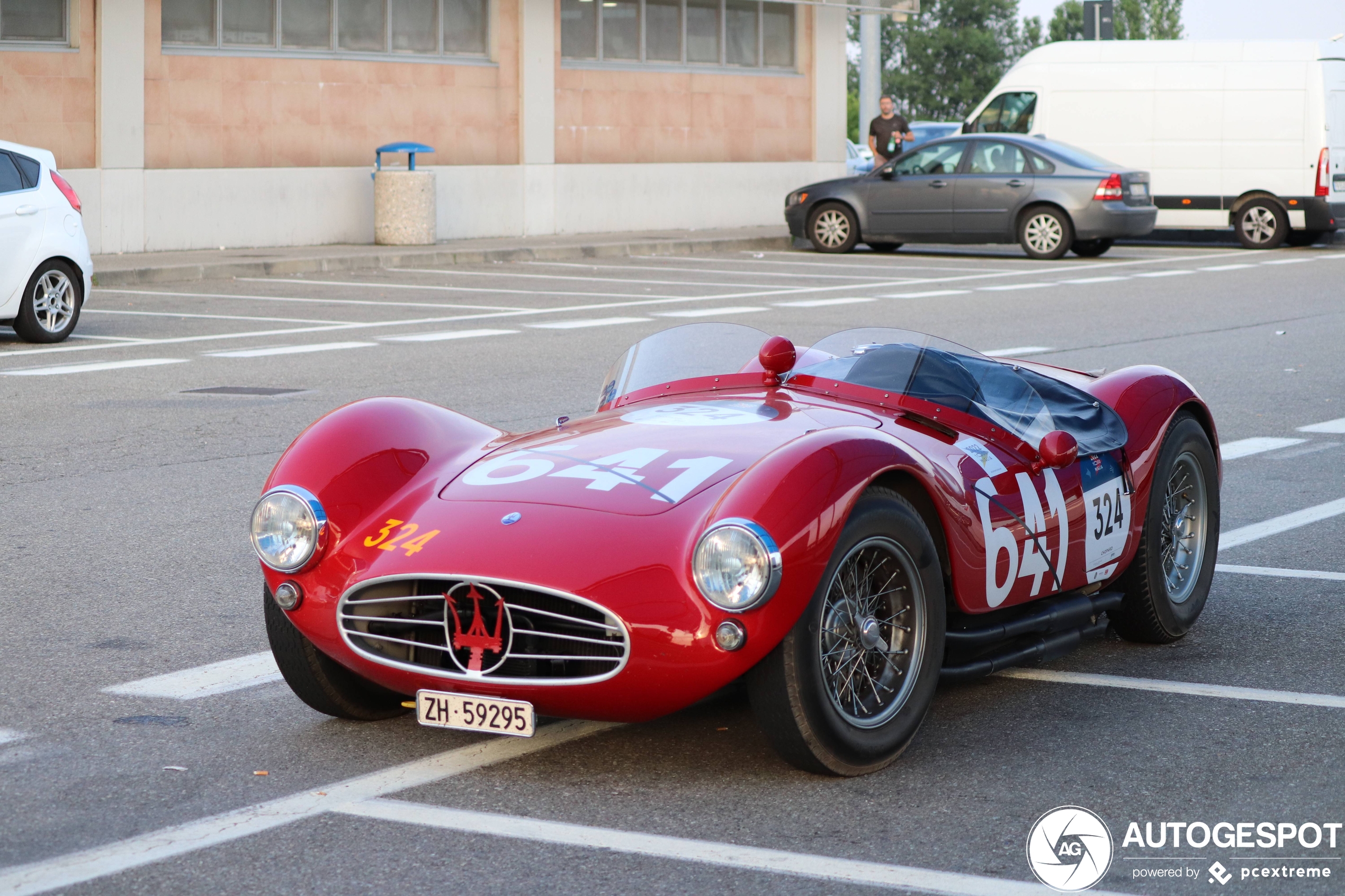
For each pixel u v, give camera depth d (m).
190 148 20.86
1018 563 4.63
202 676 5.05
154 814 3.91
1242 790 4.07
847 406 4.84
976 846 3.70
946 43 111.56
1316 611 5.84
